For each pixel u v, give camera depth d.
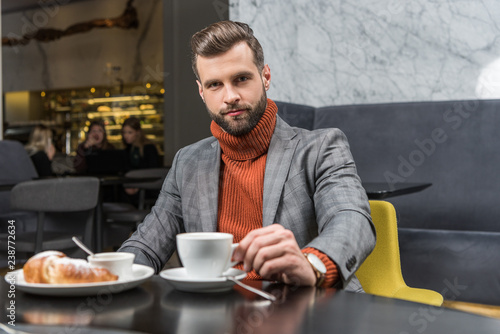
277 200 1.19
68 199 2.78
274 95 3.44
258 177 1.25
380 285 1.43
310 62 3.79
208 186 1.27
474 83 3.41
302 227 1.20
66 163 4.54
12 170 3.88
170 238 1.29
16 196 2.63
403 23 3.56
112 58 4.52
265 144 1.25
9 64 4.78
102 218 3.14
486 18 3.38
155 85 4.34
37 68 4.79
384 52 3.61
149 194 3.80
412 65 3.55
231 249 0.80
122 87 4.54
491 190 2.91
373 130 3.18
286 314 0.65
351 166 1.22
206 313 0.65
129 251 1.21
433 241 2.77
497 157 2.92
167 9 3.24
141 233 1.27
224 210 1.28
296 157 1.24
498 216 2.89
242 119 1.18
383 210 1.47
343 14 3.70
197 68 1.19
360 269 1.47
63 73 4.72
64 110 4.83
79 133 4.74
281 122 1.31
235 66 1.15
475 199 2.94
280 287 0.81
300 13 3.81
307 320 0.62
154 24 4.36
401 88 3.58
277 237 0.82
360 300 0.72
